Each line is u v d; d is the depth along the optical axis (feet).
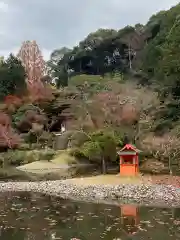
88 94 160.56
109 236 40.42
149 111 123.54
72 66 289.94
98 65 277.85
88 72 286.25
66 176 105.40
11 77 191.52
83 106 146.10
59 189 78.43
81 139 128.36
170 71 130.72
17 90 190.29
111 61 275.80
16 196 71.97
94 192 72.49
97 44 272.51
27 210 56.59
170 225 45.29
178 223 46.32
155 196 67.31
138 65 220.64
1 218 50.80
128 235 40.70
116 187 75.00
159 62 152.15
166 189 72.38
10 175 112.06
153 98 124.88
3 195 73.56
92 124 125.90
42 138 164.45
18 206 60.34
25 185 86.89
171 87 132.46
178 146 102.99
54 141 158.71
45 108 179.32
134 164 85.71
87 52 278.46
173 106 127.85
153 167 102.99
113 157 102.42
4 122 162.30
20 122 167.94
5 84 190.39
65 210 56.44
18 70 196.95
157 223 46.44
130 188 73.51
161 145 105.81
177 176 89.56
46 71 273.75
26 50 229.04
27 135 164.76
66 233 42.11
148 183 79.05
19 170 125.49
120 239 38.96
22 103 181.27
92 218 50.03
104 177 86.63
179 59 125.29
